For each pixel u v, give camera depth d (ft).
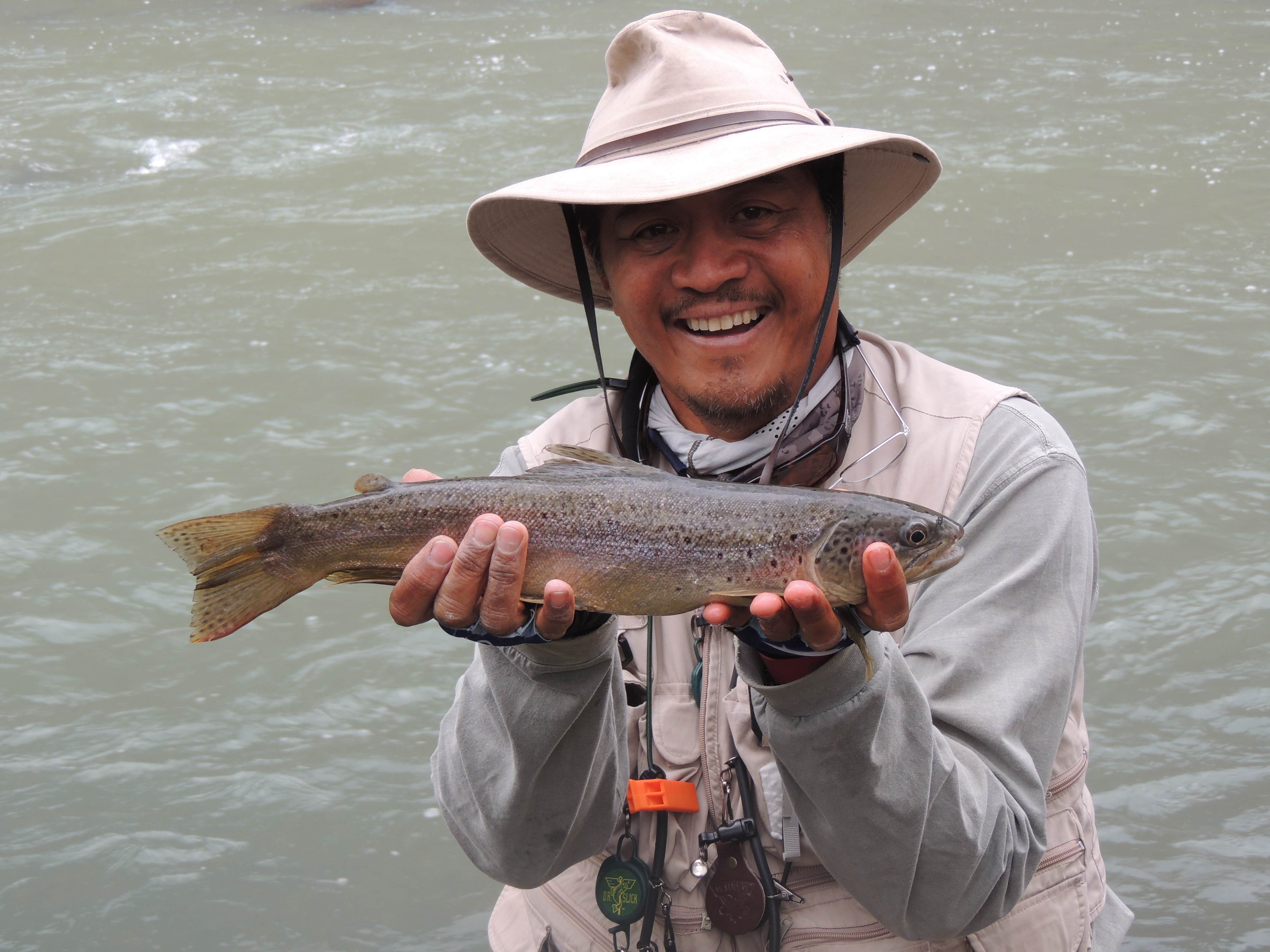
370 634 19.48
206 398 26.22
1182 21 63.00
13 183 42.04
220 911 14.24
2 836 15.35
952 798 6.77
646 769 8.26
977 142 43.11
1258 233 34.17
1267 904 13.51
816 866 7.85
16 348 29.04
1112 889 13.85
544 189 7.79
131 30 68.23
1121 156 41.11
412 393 26.21
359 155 43.65
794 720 6.58
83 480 23.17
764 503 6.59
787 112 8.21
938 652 7.25
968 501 7.57
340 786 16.25
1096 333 28.14
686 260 7.65
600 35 62.75
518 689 7.20
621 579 6.64
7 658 18.53
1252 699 16.69
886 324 28.89
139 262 34.50
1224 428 23.62
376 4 74.33
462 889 14.70
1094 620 18.49
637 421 8.52
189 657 18.84
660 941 8.19
